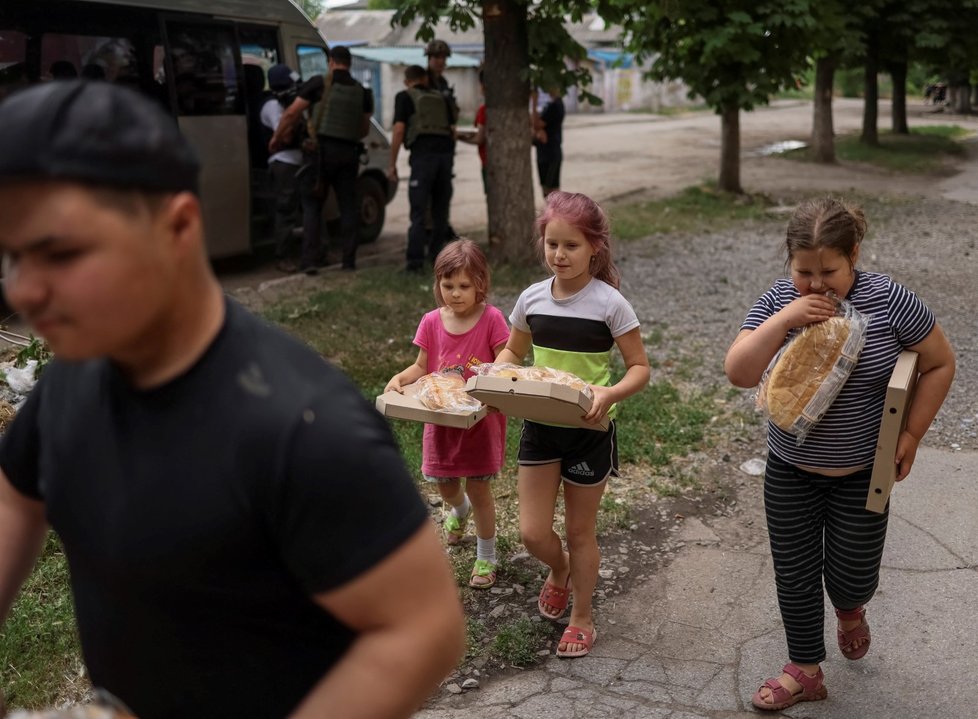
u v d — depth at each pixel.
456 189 16.89
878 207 14.27
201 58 8.60
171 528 1.20
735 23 12.34
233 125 8.95
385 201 11.55
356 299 8.18
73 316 1.06
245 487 1.19
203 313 1.22
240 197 9.12
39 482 1.46
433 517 4.47
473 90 37.84
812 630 3.09
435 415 3.40
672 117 40.09
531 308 3.39
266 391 1.20
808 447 2.86
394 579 1.21
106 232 1.04
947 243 11.32
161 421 1.21
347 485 1.18
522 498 3.41
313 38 10.27
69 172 1.01
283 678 1.32
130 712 1.38
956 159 21.98
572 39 9.19
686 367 6.68
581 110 43.00
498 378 2.98
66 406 1.32
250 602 1.26
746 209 13.97
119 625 1.31
